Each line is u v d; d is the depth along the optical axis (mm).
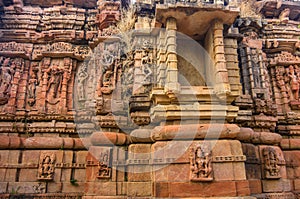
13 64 9750
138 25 9430
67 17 10633
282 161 8664
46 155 8445
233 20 8547
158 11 8094
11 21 10352
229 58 9227
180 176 7090
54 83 9602
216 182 7020
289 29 11578
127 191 7652
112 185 7766
